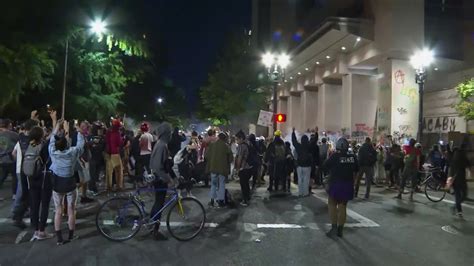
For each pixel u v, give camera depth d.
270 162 15.79
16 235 8.40
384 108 30.17
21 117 25.00
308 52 35.88
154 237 8.43
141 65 34.94
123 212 8.32
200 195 14.07
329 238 8.90
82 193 11.67
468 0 30.45
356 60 33.06
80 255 7.27
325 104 41.16
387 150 19.08
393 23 28.53
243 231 9.30
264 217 10.84
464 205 13.77
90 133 13.21
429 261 7.43
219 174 12.11
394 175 18.22
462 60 30.34
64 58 23.30
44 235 8.19
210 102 43.00
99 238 8.32
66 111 25.41
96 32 19.00
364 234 9.37
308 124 48.38
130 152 17.14
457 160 11.80
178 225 8.58
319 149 18.38
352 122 34.62
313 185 17.91
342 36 30.48
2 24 14.70
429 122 34.81
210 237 8.70
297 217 10.96
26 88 22.62
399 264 7.23
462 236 9.37
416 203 13.95
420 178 16.98
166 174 8.37
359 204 13.48
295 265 7.02
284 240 8.64
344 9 35.56
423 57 22.08
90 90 26.42
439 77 33.75
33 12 14.79
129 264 6.86
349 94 35.00
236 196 14.23
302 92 49.88
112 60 27.45
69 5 15.92
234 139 19.70
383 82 30.50
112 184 14.22
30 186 8.27
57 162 7.80
